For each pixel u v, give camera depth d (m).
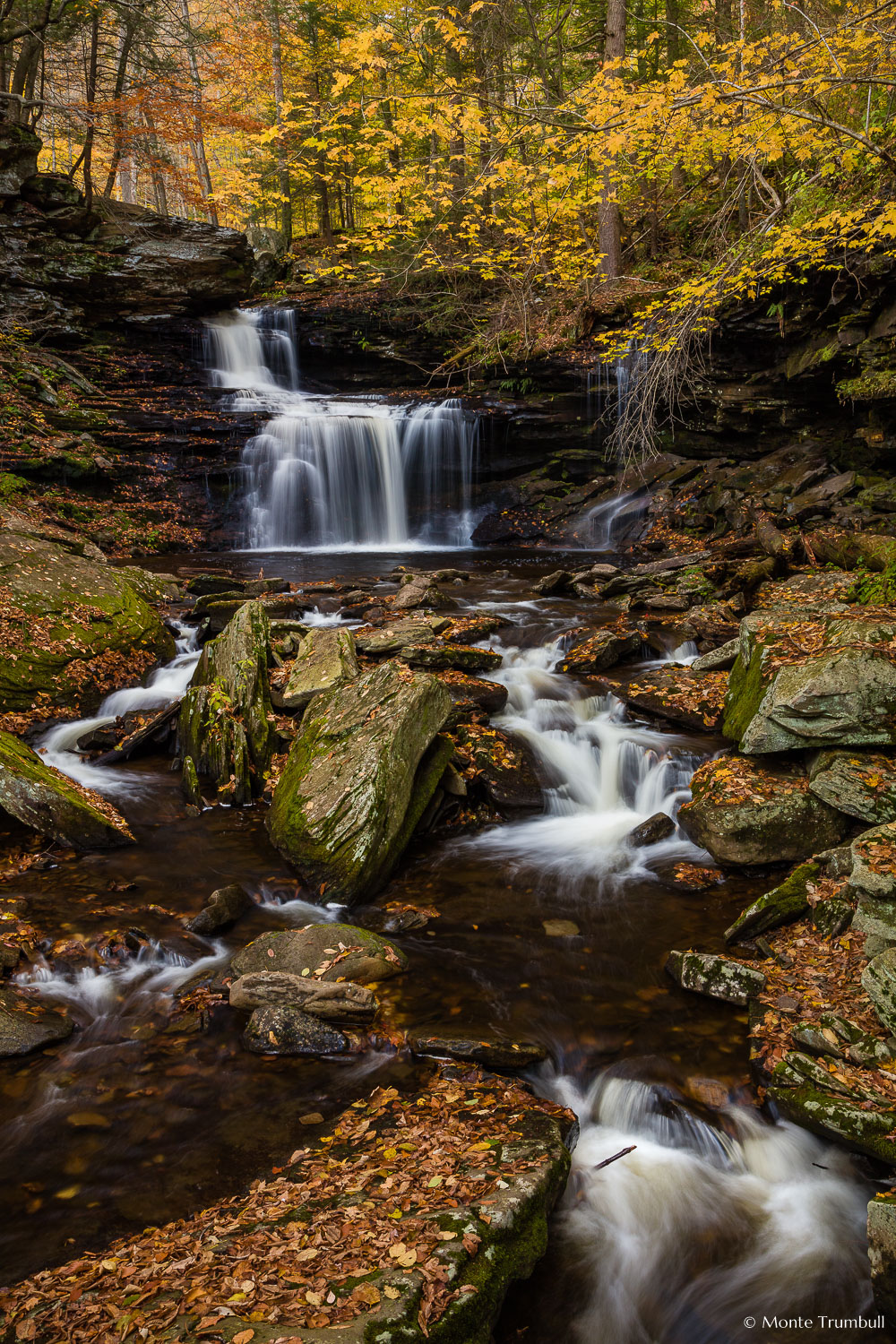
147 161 23.77
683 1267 3.31
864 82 7.63
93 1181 3.48
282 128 9.18
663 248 19.91
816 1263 3.32
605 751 7.68
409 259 19.69
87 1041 4.41
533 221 12.38
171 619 11.12
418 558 16.27
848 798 5.72
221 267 22.30
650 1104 4.01
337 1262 2.81
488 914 5.70
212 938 5.33
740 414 16.44
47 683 8.41
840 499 13.67
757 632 7.93
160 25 22.16
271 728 7.73
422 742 6.63
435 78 9.17
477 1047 4.23
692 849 6.49
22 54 21.16
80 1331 2.57
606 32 16.97
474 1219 3.01
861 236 11.65
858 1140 3.54
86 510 16.03
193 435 18.08
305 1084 4.11
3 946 4.96
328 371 23.33
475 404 19.30
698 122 8.52
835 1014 4.21
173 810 7.10
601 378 18.16
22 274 19.30
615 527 17.17
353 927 5.18
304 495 18.42
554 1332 3.02
